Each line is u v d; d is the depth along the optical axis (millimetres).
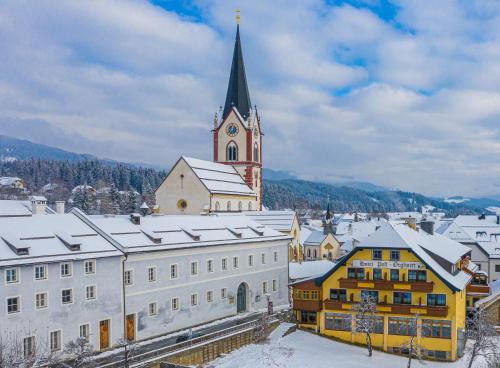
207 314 73375
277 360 59031
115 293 59375
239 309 81125
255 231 86875
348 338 70562
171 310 67188
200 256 72375
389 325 67875
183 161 111188
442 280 64875
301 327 75312
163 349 54438
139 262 62750
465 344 70062
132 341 60875
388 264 69062
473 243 120312
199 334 65250
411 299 67688
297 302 74188
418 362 63188
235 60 139375
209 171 118438
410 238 71562
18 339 49688
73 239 56844
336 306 70688
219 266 76000
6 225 54969
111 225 65000
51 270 52938
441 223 157250
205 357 58562
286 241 92312
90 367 49250
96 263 57344
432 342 65438
